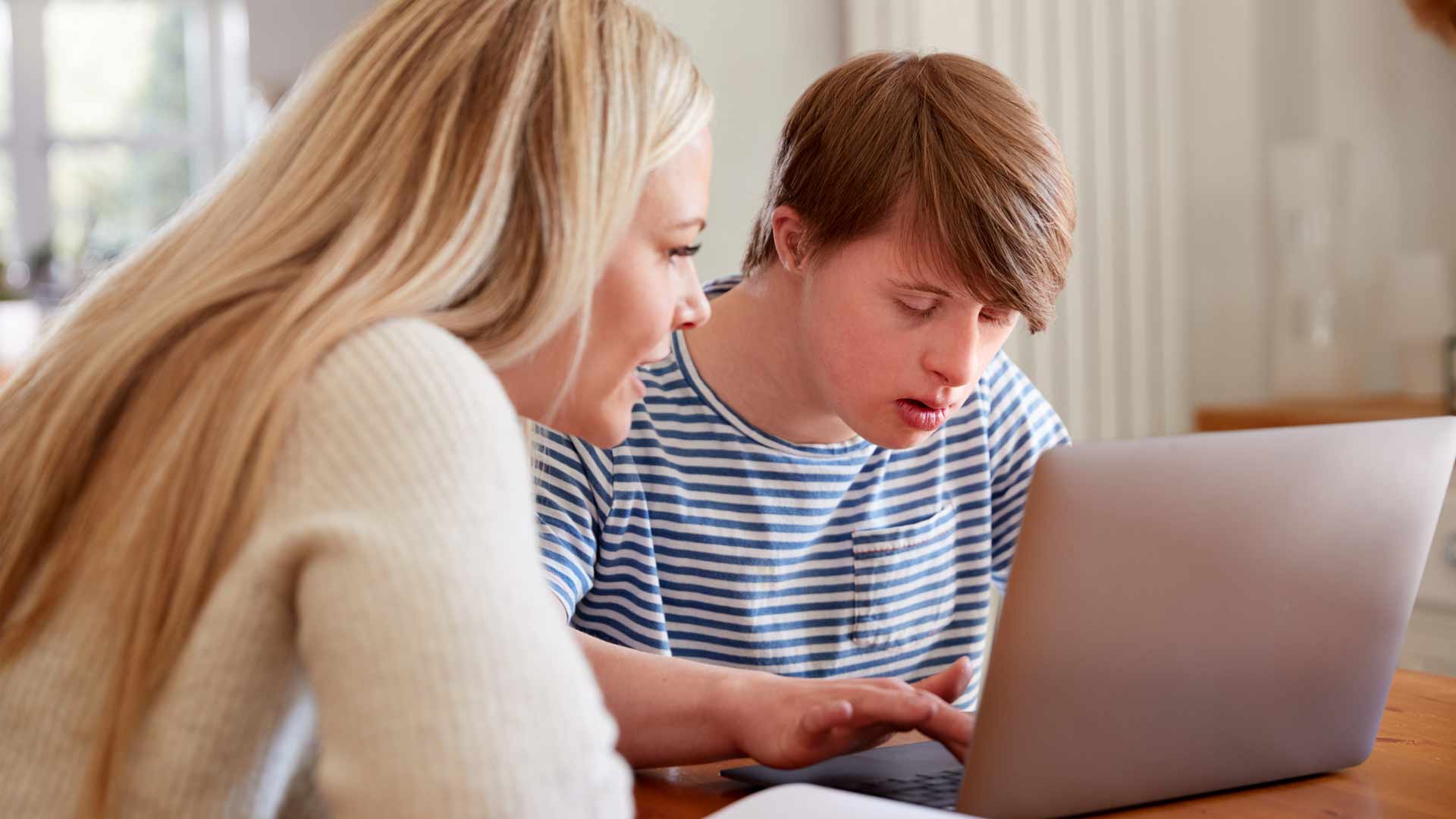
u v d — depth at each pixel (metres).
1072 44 2.53
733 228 2.31
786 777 0.90
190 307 0.64
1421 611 2.04
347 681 0.53
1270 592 0.82
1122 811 0.84
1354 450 0.83
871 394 1.03
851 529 1.22
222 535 0.59
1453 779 0.91
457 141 0.68
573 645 0.59
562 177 0.69
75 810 0.59
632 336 0.77
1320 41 2.61
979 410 1.27
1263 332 2.68
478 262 0.67
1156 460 0.76
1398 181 2.56
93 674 0.60
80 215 5.45
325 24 5.14
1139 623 0.78
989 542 1.29
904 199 0.97
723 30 2.27
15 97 5.38
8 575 0.63
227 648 0.57
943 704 0.88
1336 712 0.89
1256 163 2.68
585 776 0.55
